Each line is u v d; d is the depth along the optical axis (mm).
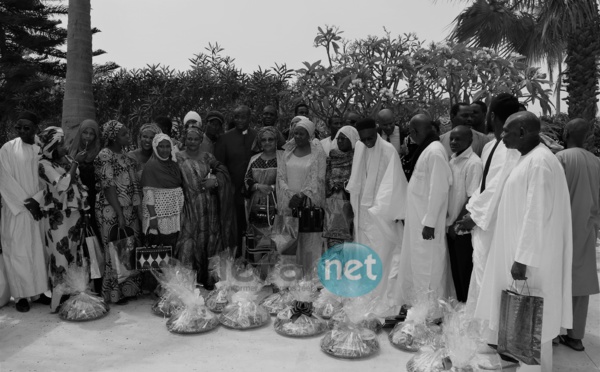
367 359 3596
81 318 4285
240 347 3785
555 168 3059
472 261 3928
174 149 5102
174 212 4730
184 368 3420
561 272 3141
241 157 5418
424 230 3967
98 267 4645
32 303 4797
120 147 4773
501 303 3100
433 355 3395
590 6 8695
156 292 4848
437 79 6746
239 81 7828
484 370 3414
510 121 3182
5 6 17125
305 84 6969
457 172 4035
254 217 5012
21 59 17266
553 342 3850
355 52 6945
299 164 4844
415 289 4098
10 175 4445
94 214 4699
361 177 4516
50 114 12242
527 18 10680
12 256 4453
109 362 3516
